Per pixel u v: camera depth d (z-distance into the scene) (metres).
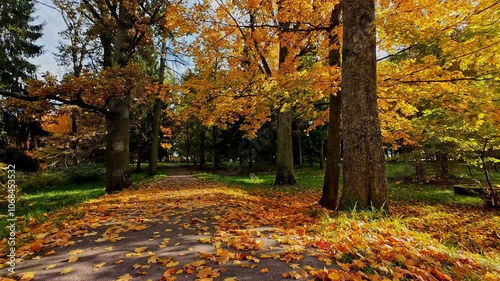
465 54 5.47
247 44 8.73
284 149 14.73
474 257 3.56
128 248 3.47
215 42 8.48
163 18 12.19
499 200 9.93
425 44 5.86
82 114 14.66
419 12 6.15
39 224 5.16
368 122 4.89
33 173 18.11
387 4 6.62
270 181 16.81
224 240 3.63
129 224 4.69
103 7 13.33
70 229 4.43
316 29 7.44
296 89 6.99
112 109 11.82
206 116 8.18
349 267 2.67
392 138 9.52
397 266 2.69
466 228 7.39
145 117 27.52
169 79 19.89
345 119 5.08
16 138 18.86
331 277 2.38
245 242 3.47
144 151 31.67
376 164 4.82
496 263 3.40
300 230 4.18
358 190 4.82
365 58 4.98
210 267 2.78
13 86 19.70
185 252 3.26
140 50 14.70
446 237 6.13
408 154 14.59
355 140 4.92
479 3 5.03
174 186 12.91
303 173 27.47
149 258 3.08
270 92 7.00
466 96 5.70
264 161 41.62
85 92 9.66
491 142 9.26
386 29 5.36
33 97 9.48
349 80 5.05
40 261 3.11
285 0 7.49
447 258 3.12
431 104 6.30
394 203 11.11
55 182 17.97
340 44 7.62
